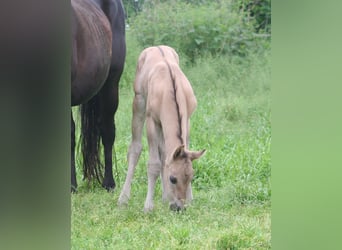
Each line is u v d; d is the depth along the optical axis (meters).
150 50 13.35
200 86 20.88
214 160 14.00
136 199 12.65
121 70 14.27
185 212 11.18
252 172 13.68
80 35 12.16
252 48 23.38
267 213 11.30
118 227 10.79
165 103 11.88
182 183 11.12
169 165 11.21
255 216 11.27
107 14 13.81
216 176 13.70
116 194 13.19
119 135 16.94
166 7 24.06
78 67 12.16
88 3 13.11
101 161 14.49
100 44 12.75
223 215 11.22
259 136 16.05
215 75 21.47
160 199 12.70
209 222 10.88
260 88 20.58
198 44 23.17
